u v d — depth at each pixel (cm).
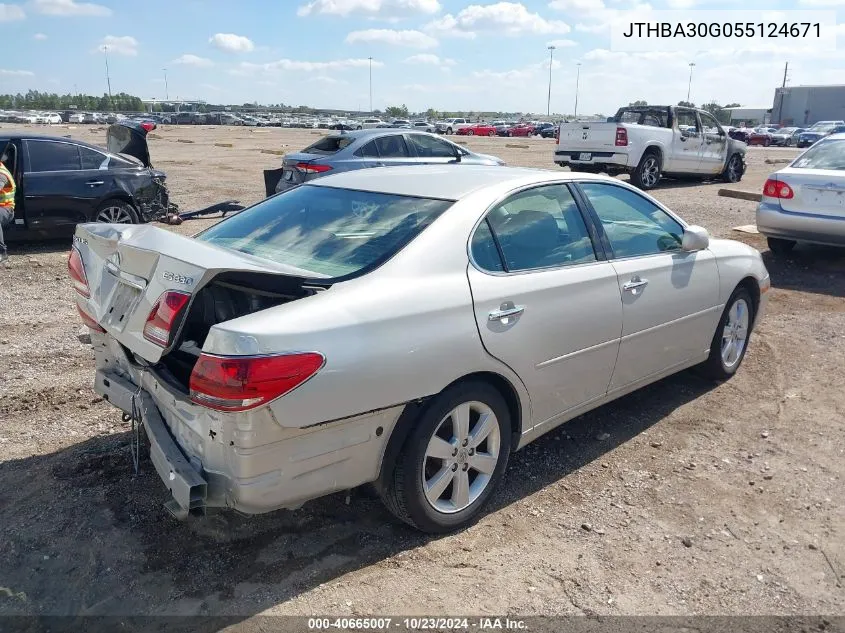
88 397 505
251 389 273
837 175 856
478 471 364
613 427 474
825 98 7369
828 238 872
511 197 389
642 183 1741
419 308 323
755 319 567
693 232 468
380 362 304
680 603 308
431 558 335
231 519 360
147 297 312
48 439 442
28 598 303
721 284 510
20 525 352
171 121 8825
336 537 349
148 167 1186
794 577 325
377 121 7119
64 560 327
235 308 364
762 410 500
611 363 426
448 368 328
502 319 353
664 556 340
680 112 1789
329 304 303
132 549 336
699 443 452
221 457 289
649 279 445
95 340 391
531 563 333
